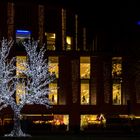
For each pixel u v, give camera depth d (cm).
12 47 7044
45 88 6431
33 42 6569
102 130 6191
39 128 6194
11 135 4841
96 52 7156
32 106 6888
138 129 6028
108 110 7044
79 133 5509
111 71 7125
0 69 5281
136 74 6931
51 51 7119
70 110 7019
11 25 7381
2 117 6700
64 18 7812
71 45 7950
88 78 7169
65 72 7112
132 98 7056
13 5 7419
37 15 7519
